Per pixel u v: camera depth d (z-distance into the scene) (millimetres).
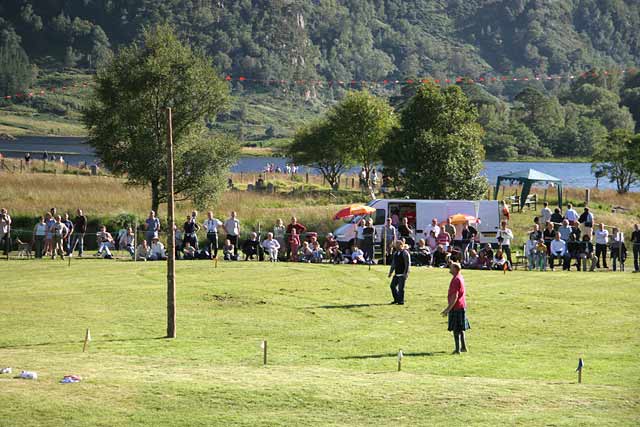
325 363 21234
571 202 71750
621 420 15977
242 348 22891
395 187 73688
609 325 26734
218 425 15492
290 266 39625
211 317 27250
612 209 70688
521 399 17422
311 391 17766
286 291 32219
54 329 24906
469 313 28500
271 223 52281
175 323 25750
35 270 37031
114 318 26734
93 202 57594
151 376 18828
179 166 55375
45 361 20312
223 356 21812
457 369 20750
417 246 43906
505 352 22922
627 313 28688
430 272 38125
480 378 19547
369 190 81625
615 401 17359
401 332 25422
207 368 20062
